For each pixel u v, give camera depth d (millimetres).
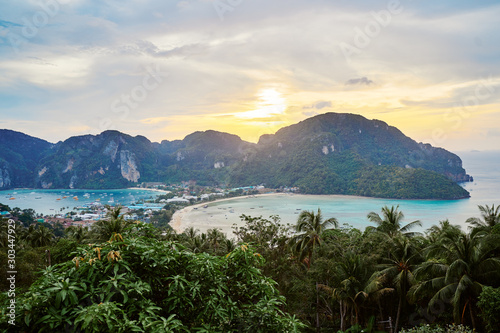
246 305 7133
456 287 19562
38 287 5609
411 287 23031
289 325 6746
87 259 6242
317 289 28078
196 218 148875
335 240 33562
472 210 158375
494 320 16219
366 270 24531
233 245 36906
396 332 24594
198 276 6707
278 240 36719
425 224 124688
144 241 7031
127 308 5699
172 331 5246
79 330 5363
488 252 19734
